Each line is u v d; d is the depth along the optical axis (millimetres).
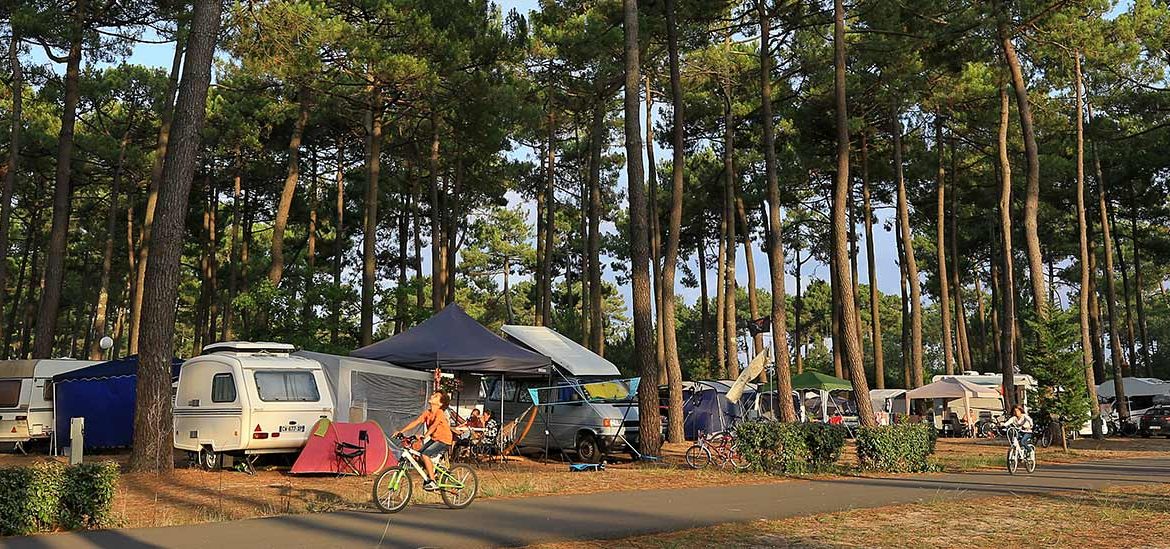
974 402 39062
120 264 50125
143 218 43219
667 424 27375
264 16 22453
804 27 25875
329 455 16266
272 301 27031
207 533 9703
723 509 12211
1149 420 35625
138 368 16156
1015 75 28703
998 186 39969
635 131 20297
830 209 47969
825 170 40406
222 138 37625
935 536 10188
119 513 11102
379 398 19234
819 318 76375
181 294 52094
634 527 10516
